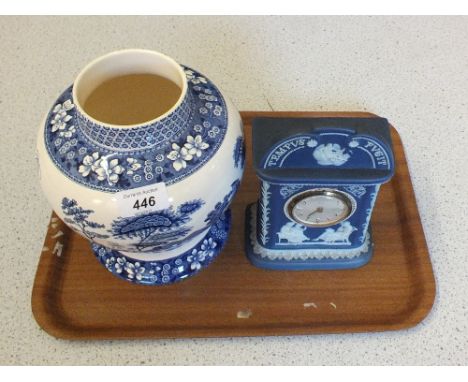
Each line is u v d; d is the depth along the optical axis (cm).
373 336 59
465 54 87
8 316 61
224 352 59
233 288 61
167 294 61
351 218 59
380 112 80
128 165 46
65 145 48
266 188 56
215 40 90
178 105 46
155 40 90
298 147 52
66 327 58
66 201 48
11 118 79
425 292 60
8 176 72
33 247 66
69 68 85
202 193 48
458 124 78
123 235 49
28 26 91
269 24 92
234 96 82
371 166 53
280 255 63
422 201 69
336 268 63
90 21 92
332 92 82
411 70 85
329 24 92
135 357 58
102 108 52
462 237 66
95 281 62
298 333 58
